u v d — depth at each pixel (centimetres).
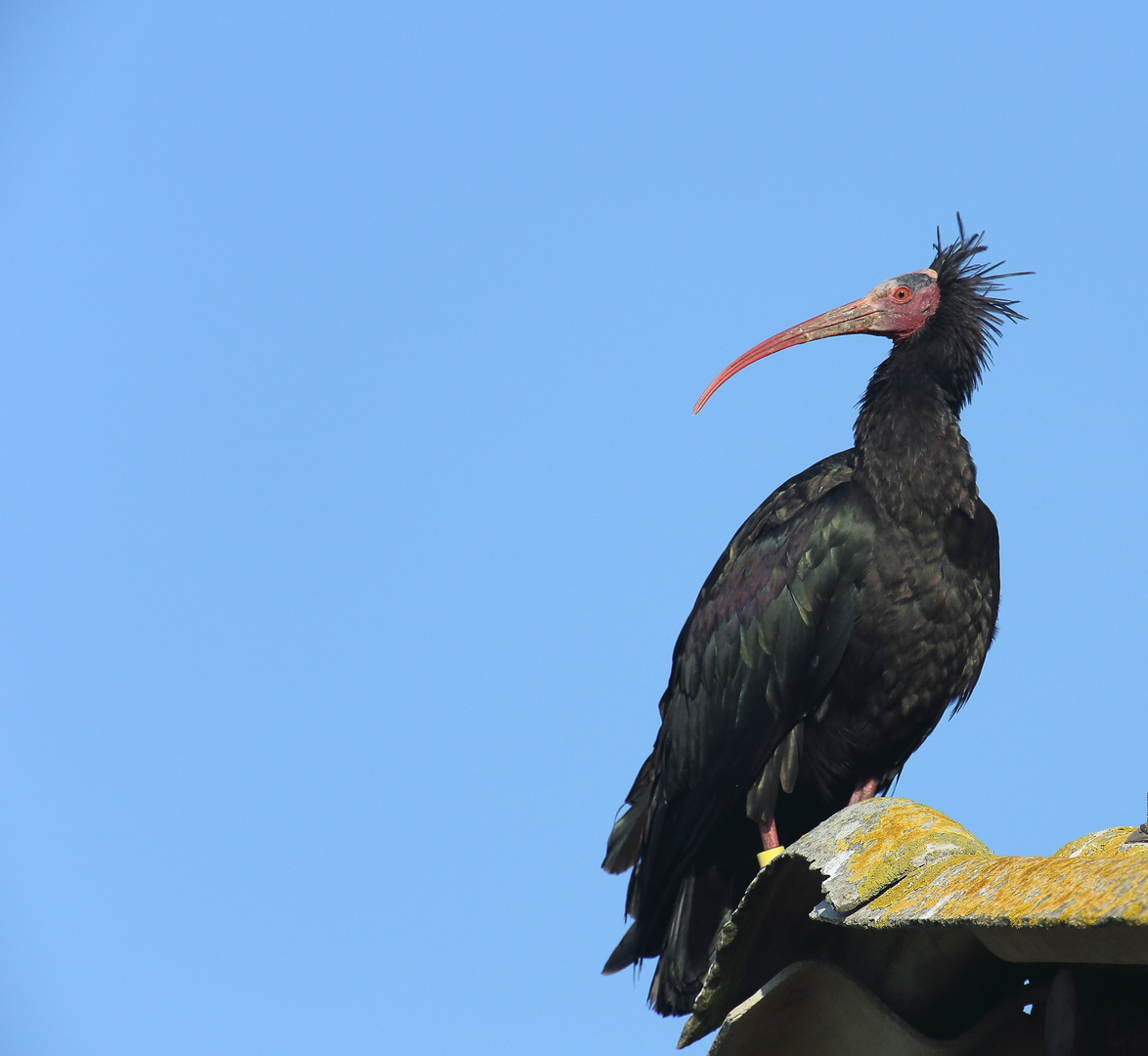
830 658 1199
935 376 1265
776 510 1290
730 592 1261
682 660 1295
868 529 1194
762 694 1224
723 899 1230
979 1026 659
